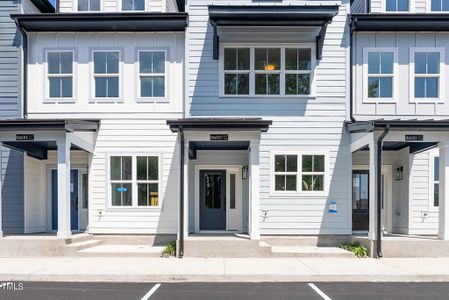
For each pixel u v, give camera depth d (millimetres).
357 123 11523
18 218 12352
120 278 8391
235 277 8406
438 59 12555
